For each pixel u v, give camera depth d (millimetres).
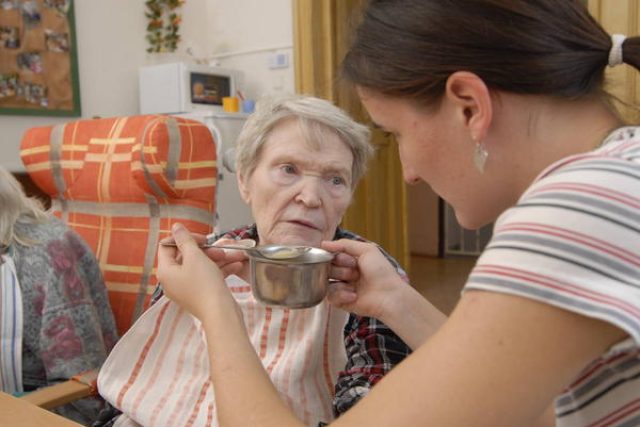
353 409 521
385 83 620
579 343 476
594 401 583
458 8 579
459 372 484
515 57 564
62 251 1511
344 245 950
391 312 920
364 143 1180
